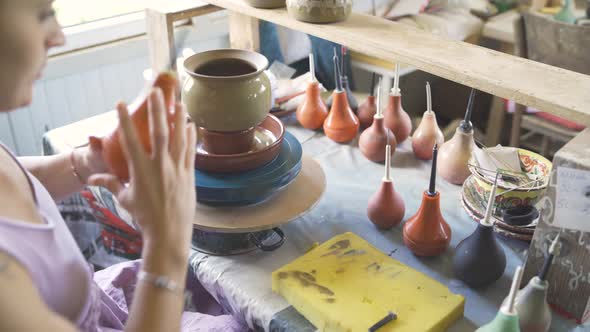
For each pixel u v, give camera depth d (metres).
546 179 1.08
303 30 1.18
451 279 0.96
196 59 1.00
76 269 0.71
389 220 1.06
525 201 1.04
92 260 1.61
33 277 0.63
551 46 2.14
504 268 0.94
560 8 2.71
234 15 1.57
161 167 0.64
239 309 0.95
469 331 0.86
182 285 0.68
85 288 0.73
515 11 2.76
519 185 1.05
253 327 0.93
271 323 0.89
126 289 1.15
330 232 1.08
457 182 1.21
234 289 0.95
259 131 1.12
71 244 0.74
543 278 0.81
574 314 0.89
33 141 1.94
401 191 1.19
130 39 2.03
